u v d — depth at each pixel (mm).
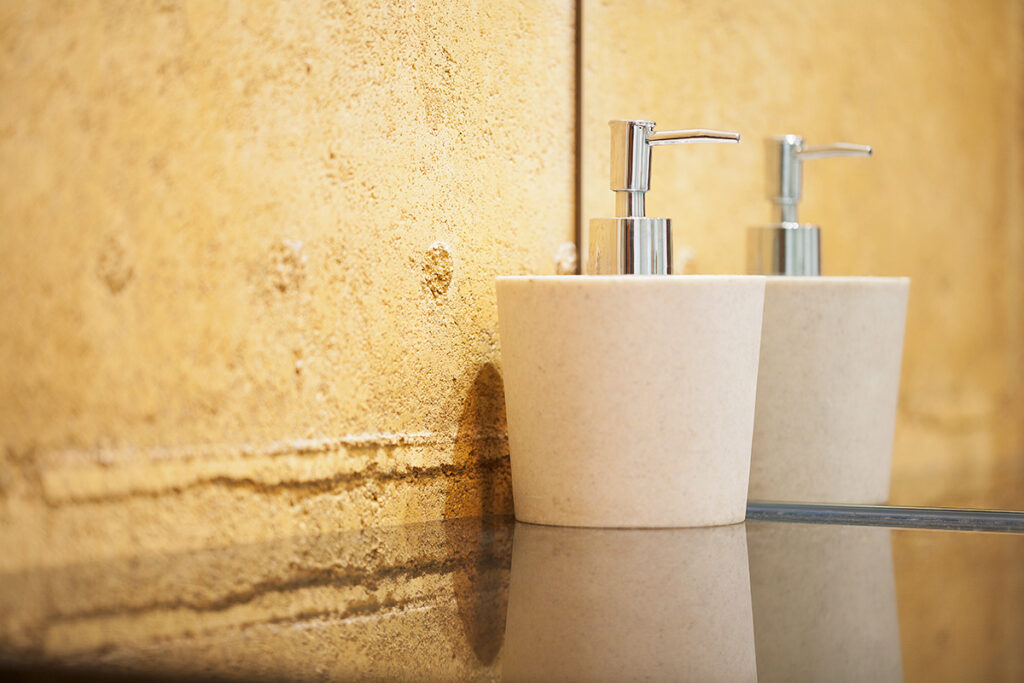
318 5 574
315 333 574
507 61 717
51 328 459
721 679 386
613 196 807
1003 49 777
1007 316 774
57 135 460
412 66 635
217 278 524
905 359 773
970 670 396
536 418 630
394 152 622
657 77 807
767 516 764
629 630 455
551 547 603
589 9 784
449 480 665
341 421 590
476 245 690
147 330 495
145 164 493
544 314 618
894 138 796
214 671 373
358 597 496
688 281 602
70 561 466
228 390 530
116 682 366
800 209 810
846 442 764
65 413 464
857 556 622
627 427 611
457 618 468
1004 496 744
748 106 810
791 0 808
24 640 402
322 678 370
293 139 561
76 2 467
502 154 714
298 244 564
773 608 500
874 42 799
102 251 477
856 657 416
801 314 764
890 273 792
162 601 463
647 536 619
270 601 477
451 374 668
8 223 444
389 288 620
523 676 386
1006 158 782
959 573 583
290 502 561
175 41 505
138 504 492
